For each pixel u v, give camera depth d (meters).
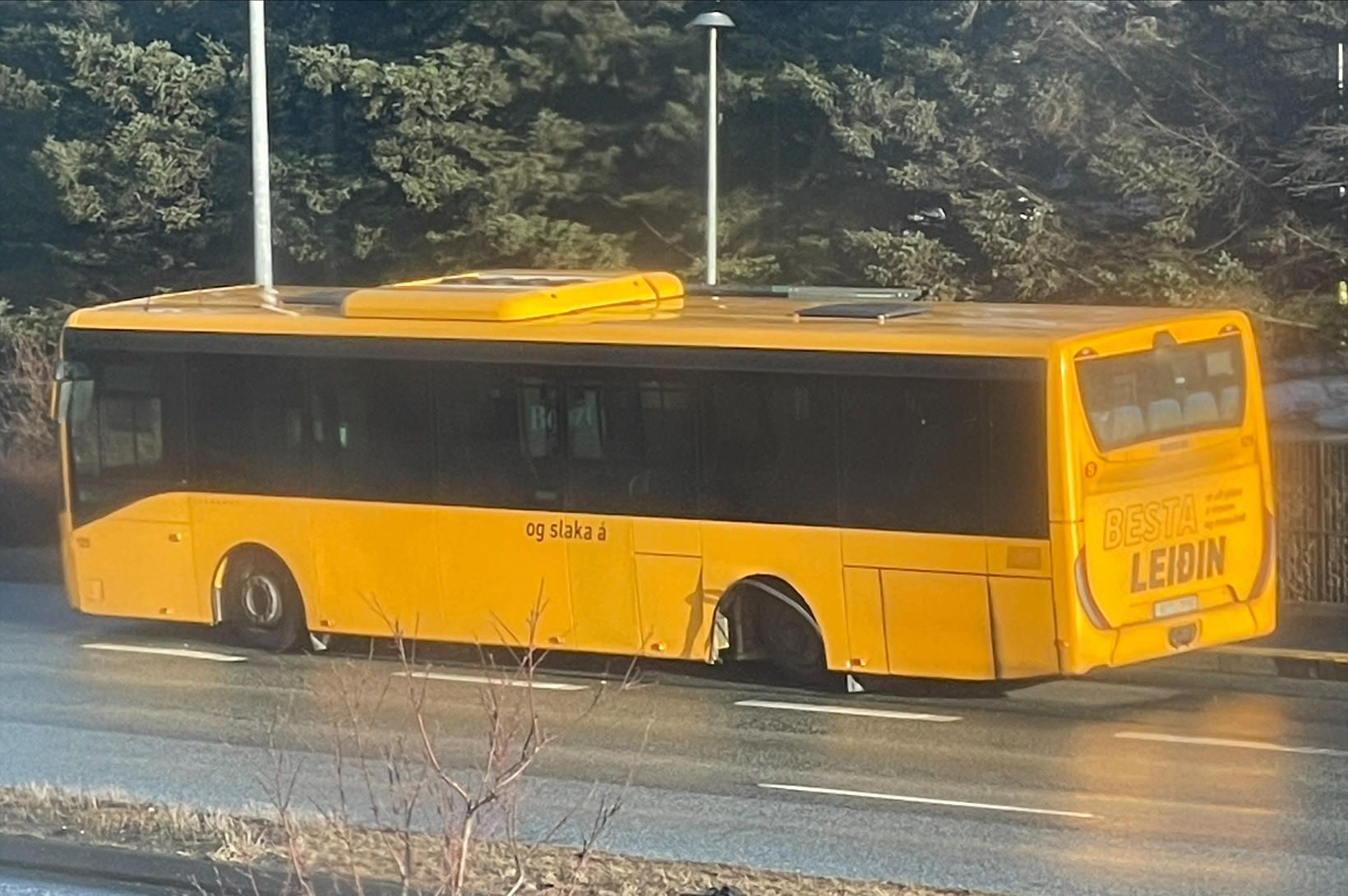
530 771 15.15
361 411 20.11
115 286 42.34
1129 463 17.23
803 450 18.05
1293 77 30.67
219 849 11.89
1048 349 16.95
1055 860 12.45
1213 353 17.92
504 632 19.52
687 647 18.62
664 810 13.88
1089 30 31.84
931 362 17.44
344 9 39.94
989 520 17.25
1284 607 22.28
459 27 37.62
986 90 31.98
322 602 20.48
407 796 13.03
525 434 19.28
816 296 21.09
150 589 21.50
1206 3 30.50
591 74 36.47
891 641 17.80
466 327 19.55
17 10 43.94
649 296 20.98
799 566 18.09
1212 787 14.50
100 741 16.33
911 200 33.72
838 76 33.81
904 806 13.96
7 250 42.47
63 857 11.72
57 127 42.28
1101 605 17.06
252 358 20.70
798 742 16.25
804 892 11.14
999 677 17.31
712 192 29.69
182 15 44.25
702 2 36.56
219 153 40.16
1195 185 29.81
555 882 11.27
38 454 35.00
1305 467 22.56
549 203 37.25
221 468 20.98
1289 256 30.05
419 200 36.03
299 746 16.02
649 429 18.69
